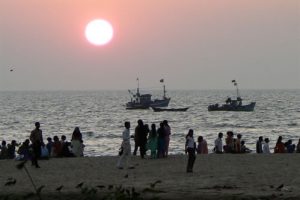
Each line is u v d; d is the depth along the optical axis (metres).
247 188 43.50
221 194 40.94
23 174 53.16
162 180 48.16
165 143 65.19
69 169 56.41
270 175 50.47
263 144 82.44
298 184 45.31
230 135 76.56
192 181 47.34
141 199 37.62
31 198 40.94
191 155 52.84
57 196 41.25
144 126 65.31
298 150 78.88
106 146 143.62
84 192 40.62
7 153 71.88
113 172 53.78
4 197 41.34
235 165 58.19
